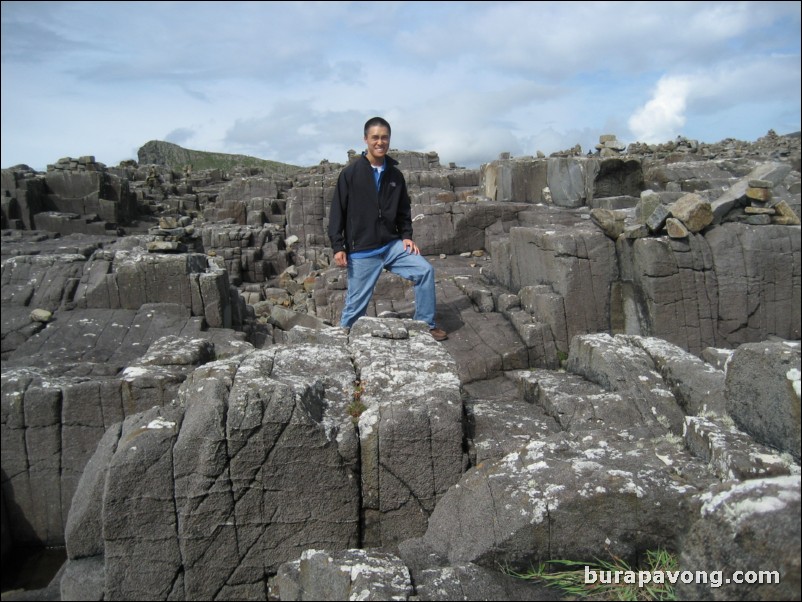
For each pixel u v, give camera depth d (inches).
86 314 336.8
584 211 474.6
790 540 102.7
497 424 198.5
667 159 700.7
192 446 157.9
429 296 307.9
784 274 321.1
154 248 363.9
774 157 877.2
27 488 227.9
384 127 287.6
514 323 326.3
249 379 172.2
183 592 160.1
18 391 227.1
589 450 167.9
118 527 156.1
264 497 163.3
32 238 652.7
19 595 165.9
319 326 397.1
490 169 613.6
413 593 134.3
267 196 948.0
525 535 148.2
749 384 155.7
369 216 295.9
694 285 312.7
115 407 229.1
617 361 220.5
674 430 191.2
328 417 175.2
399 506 174.6
